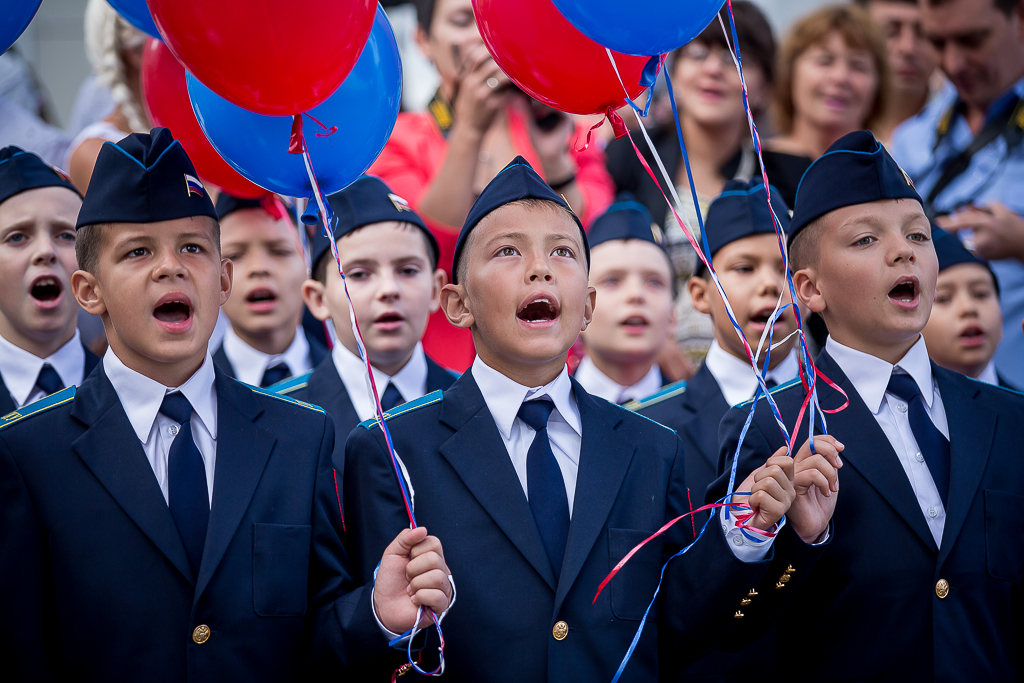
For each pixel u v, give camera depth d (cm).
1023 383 898
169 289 506
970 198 968
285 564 507
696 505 681
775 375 741
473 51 839
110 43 892
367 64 543
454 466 517
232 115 541
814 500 507
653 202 985
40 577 491
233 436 527
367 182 735
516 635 486
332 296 724
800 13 1552
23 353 668
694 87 984
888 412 568
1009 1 934
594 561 505
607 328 810
